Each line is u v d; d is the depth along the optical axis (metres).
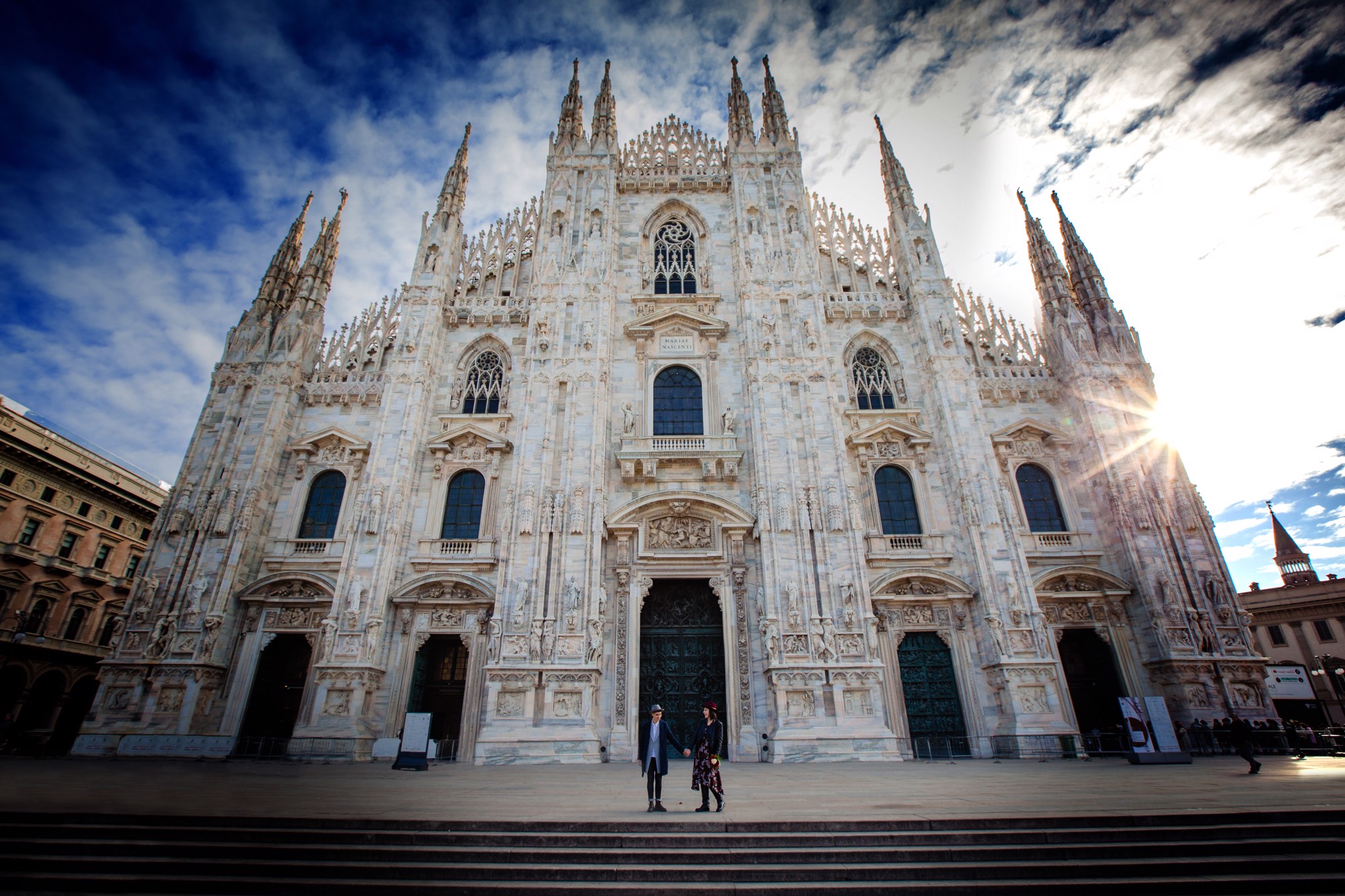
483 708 29.48
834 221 42.97
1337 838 11.01
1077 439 36.16
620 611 31.77
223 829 11.48
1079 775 19.80
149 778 19.25
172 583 32.06
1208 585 31.88
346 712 29.06
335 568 33.44
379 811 13.05
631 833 11.45
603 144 42.31
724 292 40.16
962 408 35.12
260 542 34.12
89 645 53.00
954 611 32.16
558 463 33.72
